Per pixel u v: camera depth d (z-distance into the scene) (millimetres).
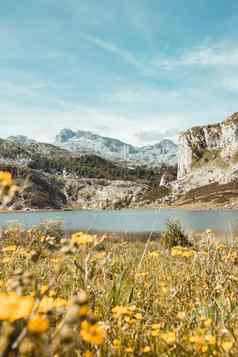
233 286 4438
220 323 3240
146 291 4168
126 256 8250
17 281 1426
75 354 2188
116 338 2768
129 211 128000
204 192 169500
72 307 1259
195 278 4797
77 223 59781
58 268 1879
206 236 5633
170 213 98938
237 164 195125
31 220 63781
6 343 1194
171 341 2627
